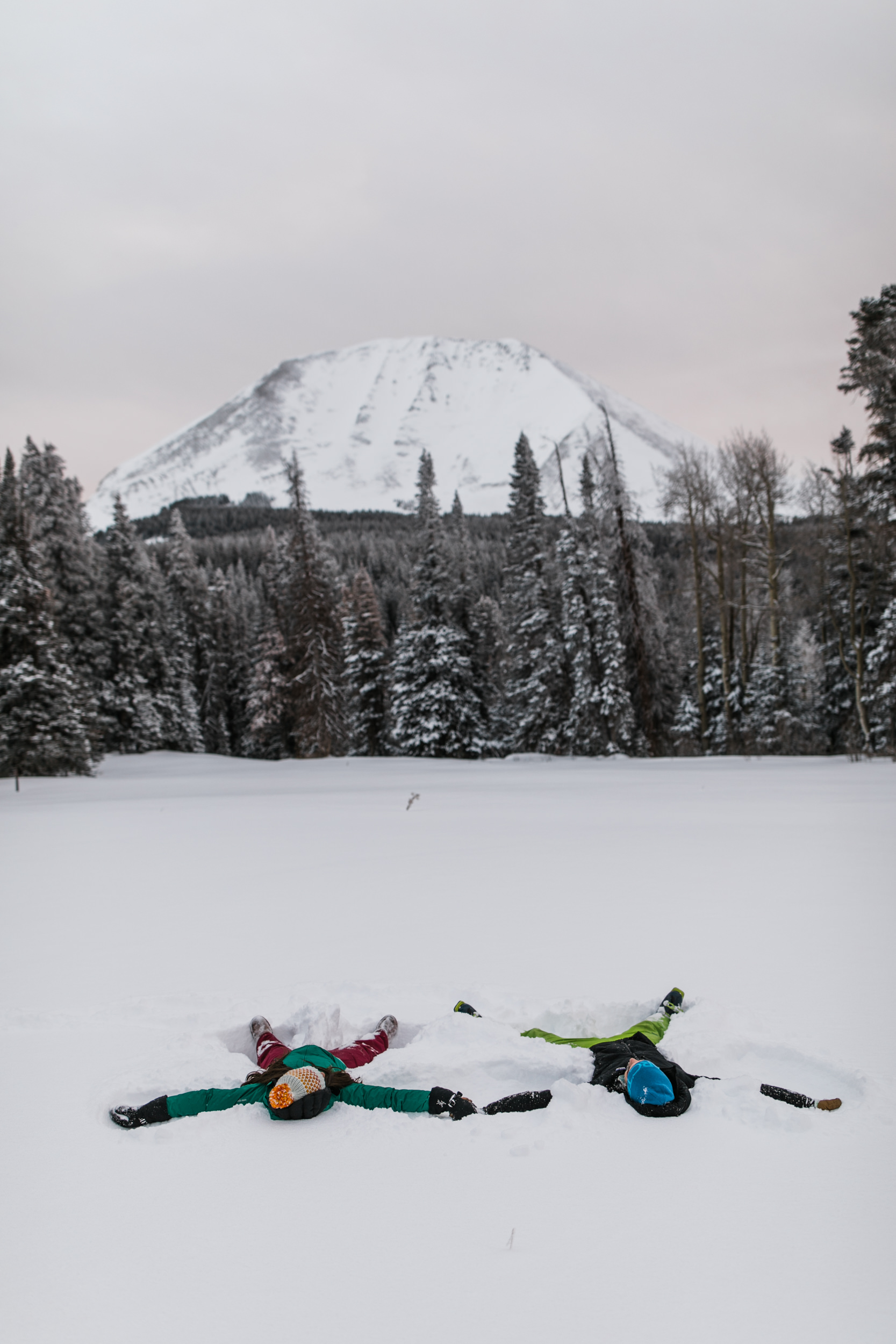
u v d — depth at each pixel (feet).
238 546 385.70
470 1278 7.39
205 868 31.68
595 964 17.42
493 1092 12.24
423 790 70.49
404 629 145.28
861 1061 11.71
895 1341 6.47
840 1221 8.07
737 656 131.75
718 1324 6.72
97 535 200.85
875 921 20.17
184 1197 8.98
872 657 98.58
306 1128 10.55
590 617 125.70
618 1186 8.86
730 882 25.64
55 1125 10.82
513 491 142.92
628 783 70.54
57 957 19.30
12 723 107.96
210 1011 15.29
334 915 23.00
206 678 194.49
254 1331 6.83
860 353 97.40
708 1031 13.00
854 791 55.11
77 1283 7.52
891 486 94.79
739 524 123.13
